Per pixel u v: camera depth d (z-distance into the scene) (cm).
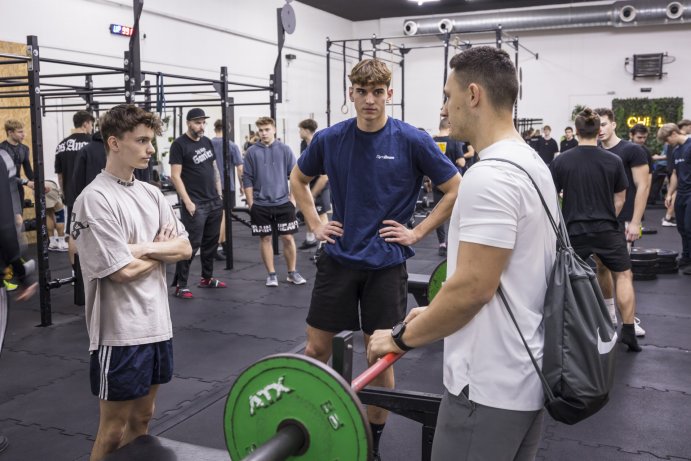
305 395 130
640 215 423
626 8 1423
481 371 140
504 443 140
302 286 608
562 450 279
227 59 1158
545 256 142
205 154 570
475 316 140
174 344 434
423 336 142
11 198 218
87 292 208
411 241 238
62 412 326
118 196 213
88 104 702
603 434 295
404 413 184
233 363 397
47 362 401
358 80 229
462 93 146
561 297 135
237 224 1073
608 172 379
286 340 443
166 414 320
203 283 602
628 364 388
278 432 131
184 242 226
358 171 237
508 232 131
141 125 211
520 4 1580
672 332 452
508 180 133
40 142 471
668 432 296
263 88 734
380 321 240
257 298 561
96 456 214
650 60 1472
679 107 1466
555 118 1577
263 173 589
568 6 1465
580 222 387
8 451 284
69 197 542
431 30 1497
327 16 1538
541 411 148
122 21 920
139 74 542
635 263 616
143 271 208
